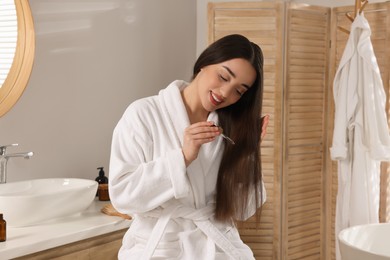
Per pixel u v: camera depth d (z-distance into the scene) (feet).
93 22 9.57
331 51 10.82
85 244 7.13
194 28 11.98
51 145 8.93
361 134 9.74
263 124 5.40
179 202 5.21
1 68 8.02
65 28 9.06
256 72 5.05
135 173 4.89
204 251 5.19
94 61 9.63
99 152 9.84
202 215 5.22
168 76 11.33
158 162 4.88
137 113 5.17
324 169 11.09
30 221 7.05
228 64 4.88
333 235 11.07
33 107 8.61
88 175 9.64
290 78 10.33
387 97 10.03
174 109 5.28
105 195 8.75
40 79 8.69
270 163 10.36
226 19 10.26
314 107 10.80
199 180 5.23
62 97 9.07
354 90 9.66
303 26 10.42
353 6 10.41
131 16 10.32
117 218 7.64
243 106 5.33
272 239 10.43
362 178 9.70
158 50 11.01
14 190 7.82
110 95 9.99
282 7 10.09
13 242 6.35
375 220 9.77
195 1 11.96
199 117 5.44
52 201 7.06
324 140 11.02
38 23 8.63
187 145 4.81
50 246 6.56
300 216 10.77
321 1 11.51
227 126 5.38
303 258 10.91
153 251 5.04
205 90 5.01
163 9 11.06
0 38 8.01
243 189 5.34
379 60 10.18
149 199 4.90
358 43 9.61
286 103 10.32
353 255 7.17
